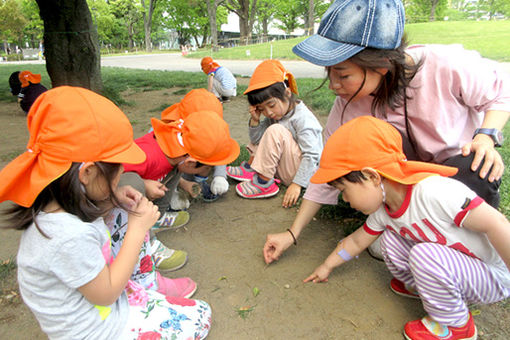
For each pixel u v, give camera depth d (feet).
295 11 142.51
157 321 4.88
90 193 4.14
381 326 5.69
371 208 5.35
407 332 5.40
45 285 4.10
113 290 4.41
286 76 9.24
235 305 6.18
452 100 6.45
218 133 6.89
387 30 5.54
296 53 6.00
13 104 26.35
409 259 5.24
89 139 3.84
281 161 9.64
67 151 3.78
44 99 3.85
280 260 7.32
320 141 9.52
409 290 6.20
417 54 6.51
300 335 5.56
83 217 4.16
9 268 7.06
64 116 3.77
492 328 5.52
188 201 9.00
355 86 6.06
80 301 4.33
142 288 5.19
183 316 5.10
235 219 8.86
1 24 150.30
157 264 6.96
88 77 23.65
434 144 6.84
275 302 6.22
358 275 6.86
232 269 7.07
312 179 5.41
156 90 30.32
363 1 5.56
